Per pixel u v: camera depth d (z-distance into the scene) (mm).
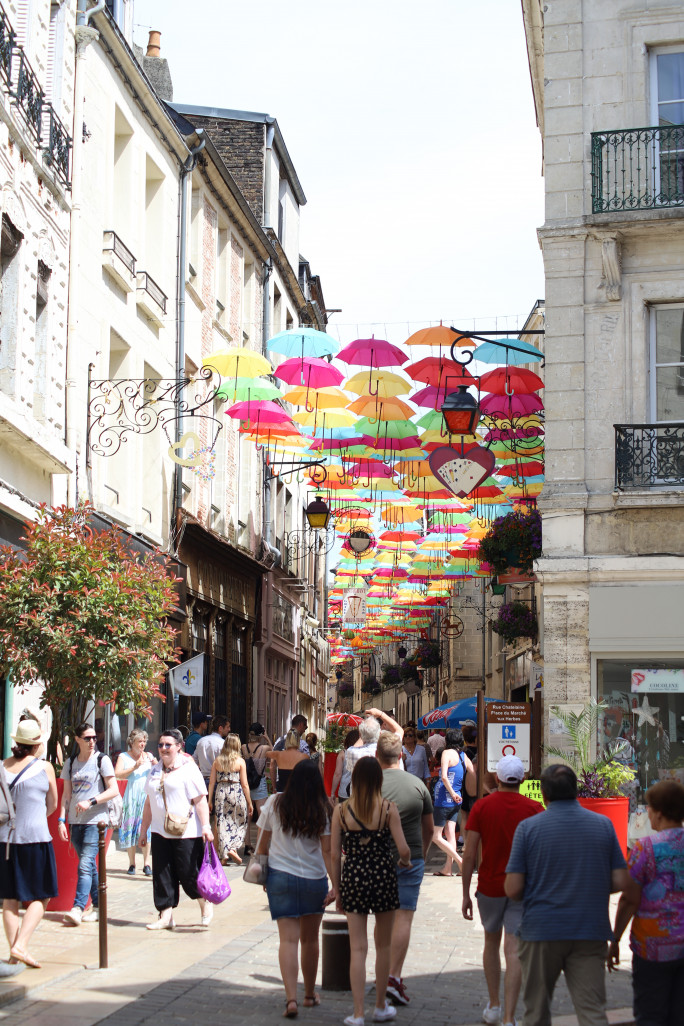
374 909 7887
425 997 8711
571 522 16219
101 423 18719
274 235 32969
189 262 25141
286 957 8086
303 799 8266
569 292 16641
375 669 69625
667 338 16531
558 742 15820
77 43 17734
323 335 17406
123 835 15180
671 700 15812
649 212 16250
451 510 25281
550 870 6355
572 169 16828
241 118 32906
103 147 19344
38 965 9188
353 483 23234
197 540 24594
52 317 16656
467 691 43031
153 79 30391
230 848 15828
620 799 13898
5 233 14797
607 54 16969
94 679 11914
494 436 18875
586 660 15969
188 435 19094
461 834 18984
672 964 6348
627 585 15969
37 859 9156
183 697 23734
